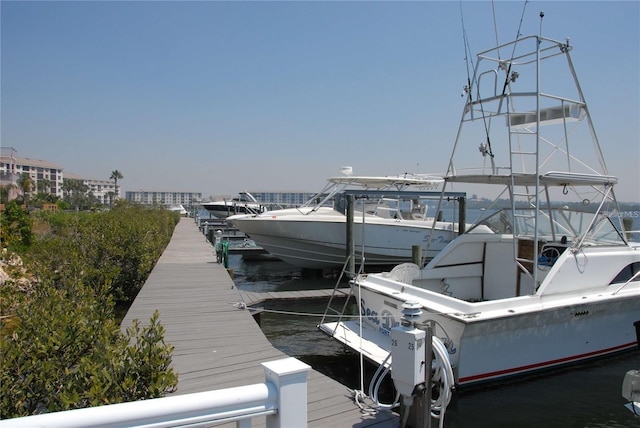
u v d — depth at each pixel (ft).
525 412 17.40
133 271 36.40
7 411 9.96
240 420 6.36
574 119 21.49
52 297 15.40
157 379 10.52
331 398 14.37
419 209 50.75
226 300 28.89
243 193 86.74
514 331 17.85
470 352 16.98
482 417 17.02
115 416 5.44
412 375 11.87
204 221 113.09
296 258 47.57
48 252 32.37
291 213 47.01
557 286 19.20
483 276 24.94
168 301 28.55
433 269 23.49
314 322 32.37
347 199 39.24
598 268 20.70
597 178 21.15
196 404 5.95
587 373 20.20
